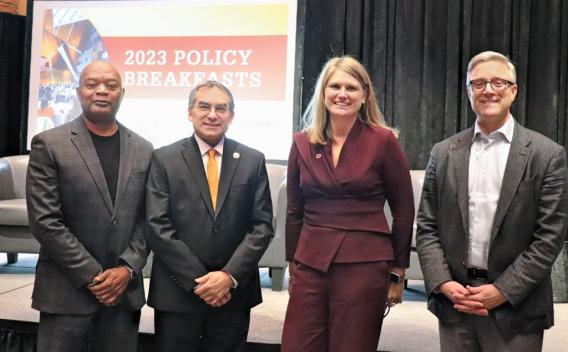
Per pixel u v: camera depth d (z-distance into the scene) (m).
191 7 4.82
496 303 1.72
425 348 2.45
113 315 2.05
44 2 5.01
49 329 2.01
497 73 1.77
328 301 1.83
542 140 1.79
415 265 3.20
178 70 4.85
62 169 1.99
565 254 3.63
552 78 4.37
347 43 4.61
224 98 2.08
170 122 4.86
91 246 2.00
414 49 4.51
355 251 1.79
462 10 4.48
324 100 1.86
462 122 4.50
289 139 4.71
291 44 4.70
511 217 1.75
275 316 2.88
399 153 1.85
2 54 5.21
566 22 4.34
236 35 4.77
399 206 1.87
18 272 3.84
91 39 4.95
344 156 1.83
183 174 2.04
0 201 3.83
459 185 1.84
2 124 5.24
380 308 1.81
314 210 1.86
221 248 2.04
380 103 4.58
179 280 1.96
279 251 3.38
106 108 2.03
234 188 2.07
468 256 1.82
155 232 1.97
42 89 5.02
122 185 2.05
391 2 4.54
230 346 2.09
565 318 2.96
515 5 4.38
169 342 2.04
